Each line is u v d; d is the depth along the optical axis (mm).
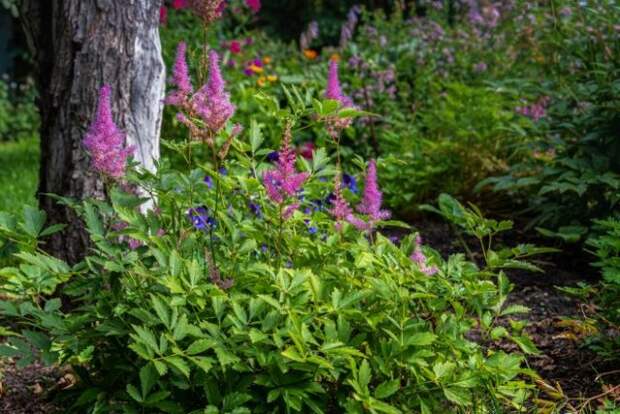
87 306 2846
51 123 3682
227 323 2684
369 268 2834
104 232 2996
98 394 2760
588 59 4680
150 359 2562
